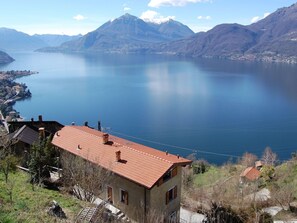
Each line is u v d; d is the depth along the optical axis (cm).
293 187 4147
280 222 2936
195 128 13262
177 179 3166
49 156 3053
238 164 8738
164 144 11419
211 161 9819
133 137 12169
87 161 2752
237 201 3291
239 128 13262
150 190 2788
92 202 2380
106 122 14262
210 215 2659
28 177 2847
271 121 14288
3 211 1609
